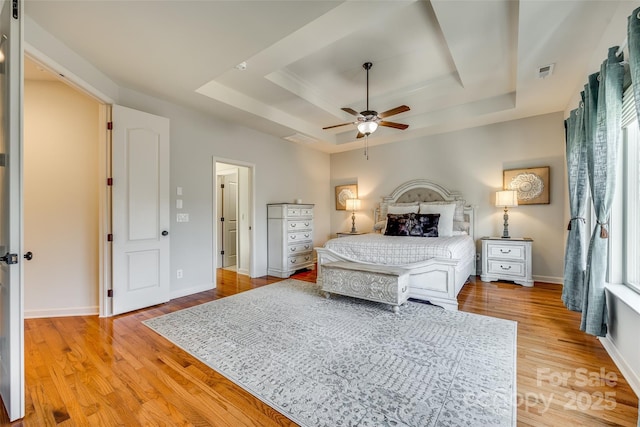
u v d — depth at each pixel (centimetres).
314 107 432
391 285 304
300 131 494
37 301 300
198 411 157
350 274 333
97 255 315
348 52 303
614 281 222
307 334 251
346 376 187
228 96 369
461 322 275
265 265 507
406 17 246
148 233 327
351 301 346
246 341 239
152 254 331
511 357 209
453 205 451
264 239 505
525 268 407
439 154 514
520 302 336
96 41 236
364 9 211
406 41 283
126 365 204
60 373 194
